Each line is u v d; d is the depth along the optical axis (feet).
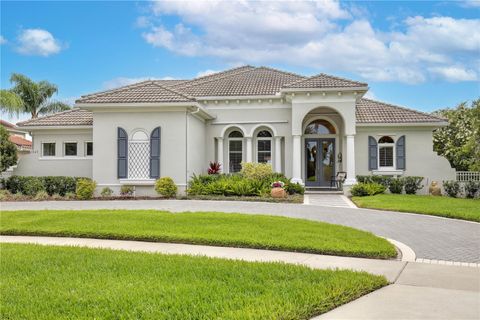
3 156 76.28
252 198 63.93
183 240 33.32
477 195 73.82
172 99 68.18
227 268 23.90
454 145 105.09
